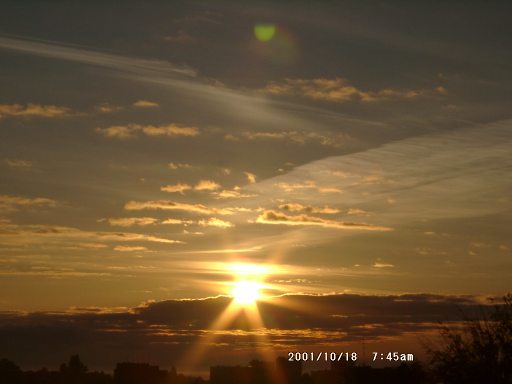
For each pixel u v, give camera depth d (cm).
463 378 3173
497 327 3225
